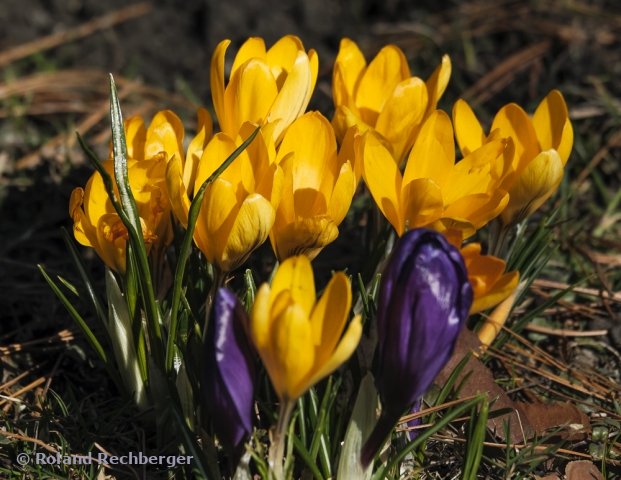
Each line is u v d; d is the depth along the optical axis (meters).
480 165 0.70
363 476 0.70
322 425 0.70
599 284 0.84
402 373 0.67
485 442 0.75
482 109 1.03
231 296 0.67
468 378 0.75
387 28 1.21
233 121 0.73
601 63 1.07
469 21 1.19
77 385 0.79
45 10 1.24
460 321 0.67
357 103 0.76
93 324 0.80
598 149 0.95
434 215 0.70
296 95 0.72
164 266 0.75
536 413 0.76
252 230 0.69
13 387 0.78
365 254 0.79
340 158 0.71
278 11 1.23
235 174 0.70
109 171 0.72
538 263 0.80
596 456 0.75
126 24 1.22
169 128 0.73
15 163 0.95
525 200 0.72
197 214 0.69
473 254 0.67
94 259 0.85
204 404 0.70
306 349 0.65
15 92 1.07
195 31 1.22
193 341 0.72
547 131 0.74
